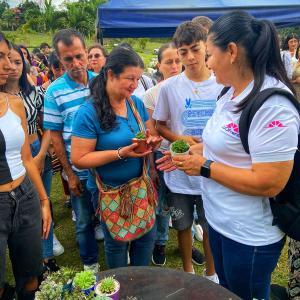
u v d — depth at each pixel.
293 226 1.55
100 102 2.03
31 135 2.84
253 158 1.48
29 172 2.15
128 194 2.11
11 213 1.91
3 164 1.85
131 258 2.44
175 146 1.71
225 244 1.72
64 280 1.36
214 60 1.52
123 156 1.99
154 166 2.70
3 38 1.80
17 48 2.63
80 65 2.53
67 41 2.48
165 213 2.87
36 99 2.87
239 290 1.78
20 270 2.12
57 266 3.04
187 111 2.45
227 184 1.58
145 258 2.40
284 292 2.49
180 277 1.69
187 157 1.67
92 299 1.32
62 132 2.65
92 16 26.78
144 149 2.00
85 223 2.79
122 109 2.14
